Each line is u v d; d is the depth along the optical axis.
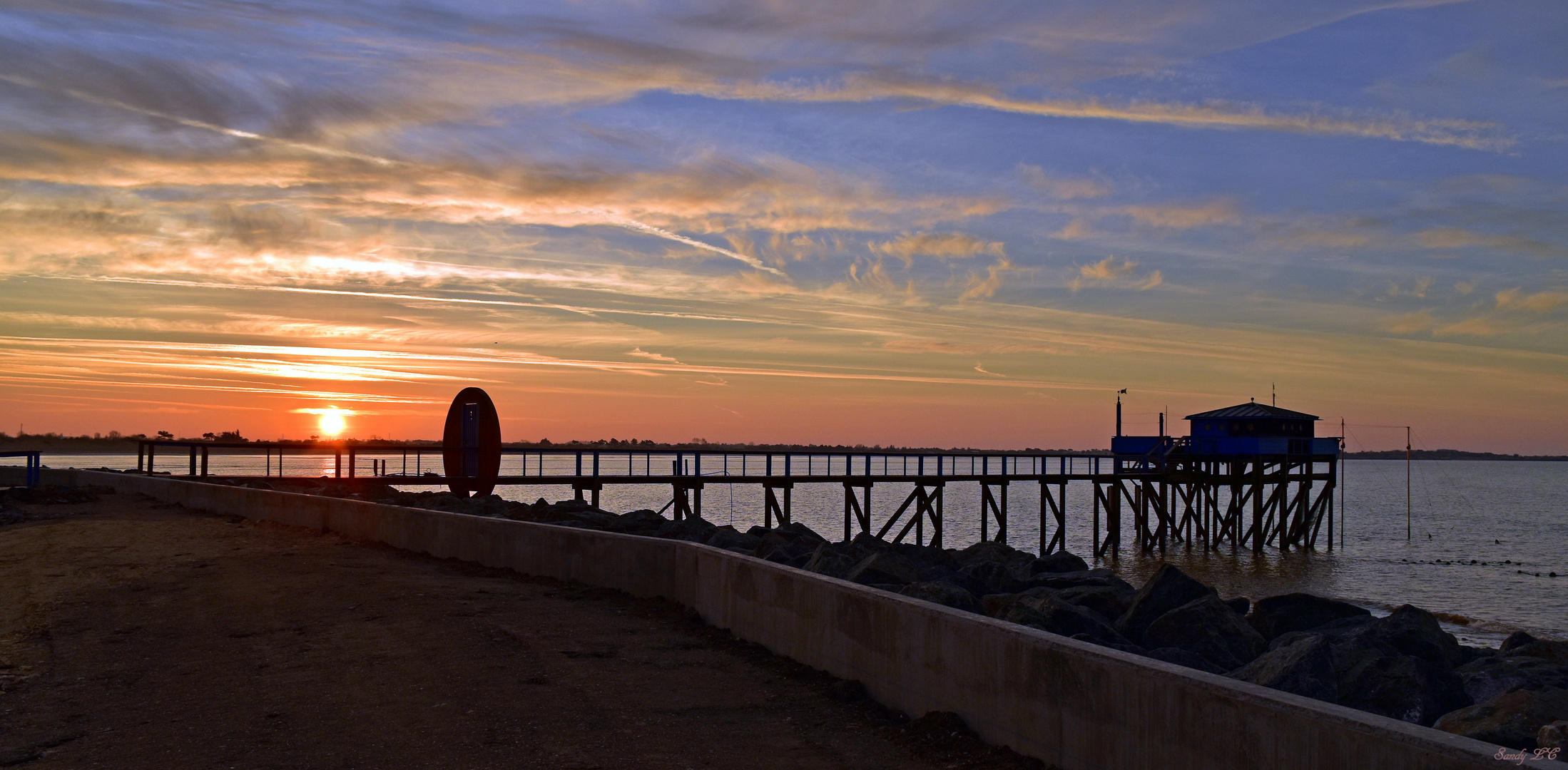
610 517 28.16
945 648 7.02
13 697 7.62
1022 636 6.35
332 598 12.05
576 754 6.38
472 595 12.42
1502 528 63.44
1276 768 4.71
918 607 7.37
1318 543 53.19
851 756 6.45
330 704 7.42
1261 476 48.94
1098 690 5.72
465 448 33.50
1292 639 11.15
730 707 7.58
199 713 7.18
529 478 36.44
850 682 7.96
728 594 10.34
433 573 14.48
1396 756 4.23
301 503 21.36
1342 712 4.54
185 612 11.11
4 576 14.26
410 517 17.19
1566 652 11.25
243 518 23.59
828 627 8.48
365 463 103.12
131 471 39.81
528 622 10.70
